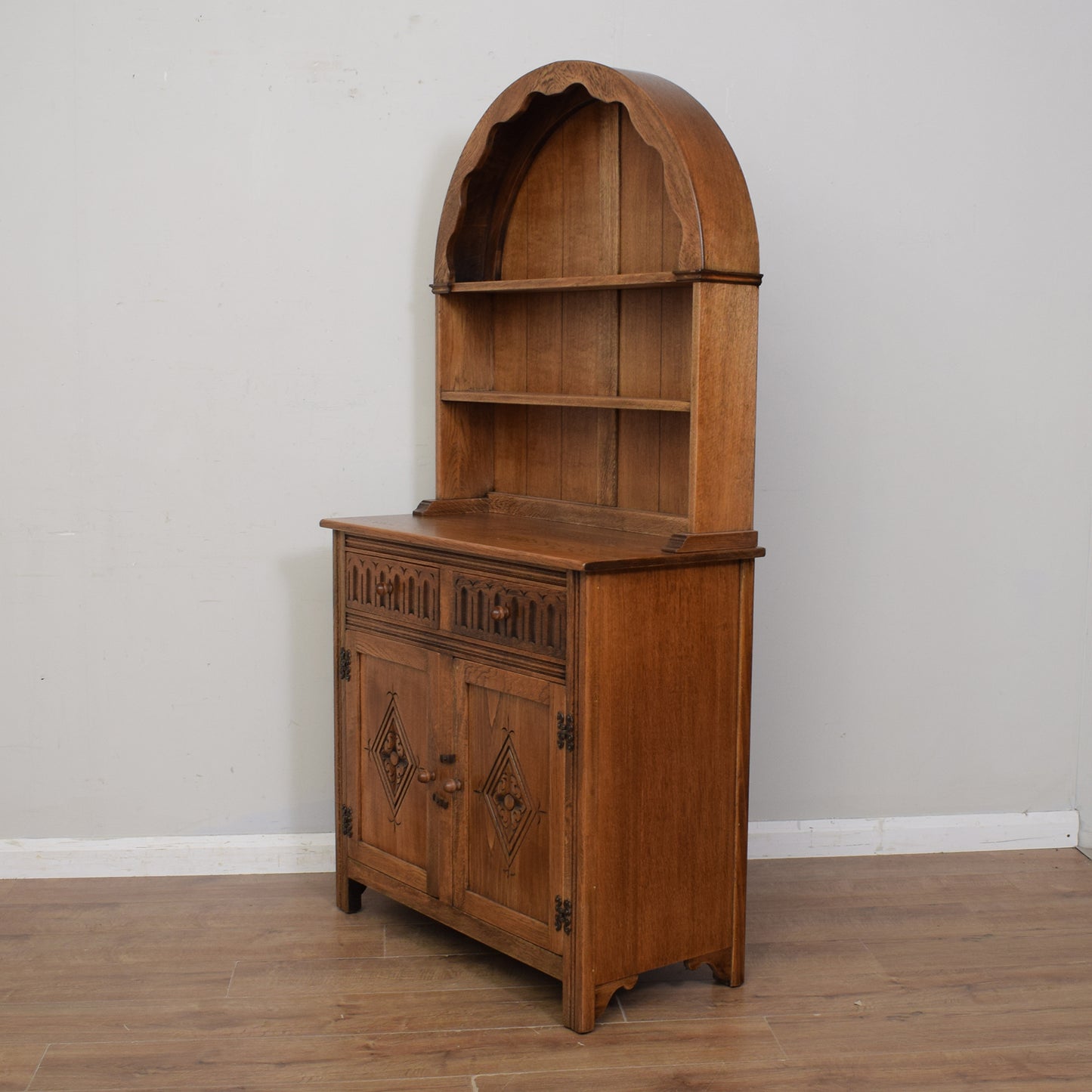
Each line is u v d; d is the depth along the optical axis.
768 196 3.65
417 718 3.14
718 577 2.87
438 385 3.48
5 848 3.67
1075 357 3.81
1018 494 3.84
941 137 3.69
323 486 3.68
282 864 3.75
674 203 2.76
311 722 3.75
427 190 3.62
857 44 3.64
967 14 3.67
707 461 2.80
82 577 3.63
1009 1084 2.59
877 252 3.70
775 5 3.61
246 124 3.54
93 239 3.52
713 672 2.89
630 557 2.69
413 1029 2.79
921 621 3.85
